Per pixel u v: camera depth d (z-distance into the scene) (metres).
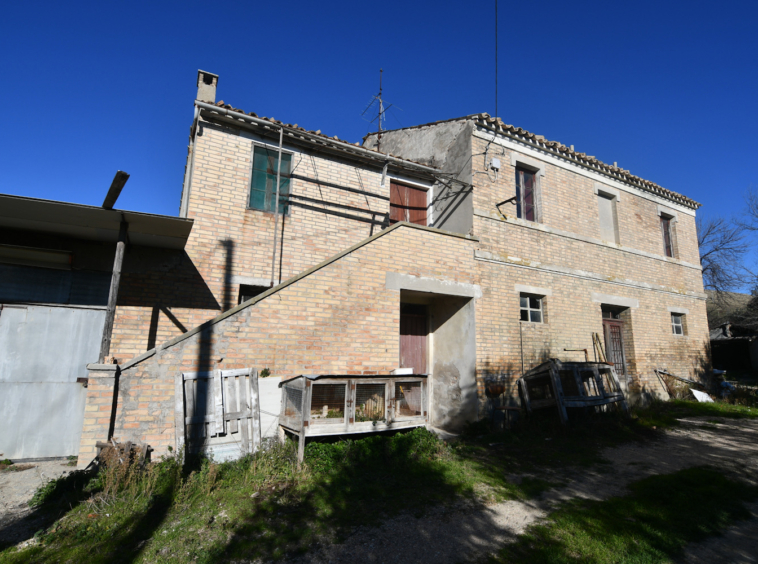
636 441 8.02
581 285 11.16
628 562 3.75
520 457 6.94
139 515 4.42
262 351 6.80
